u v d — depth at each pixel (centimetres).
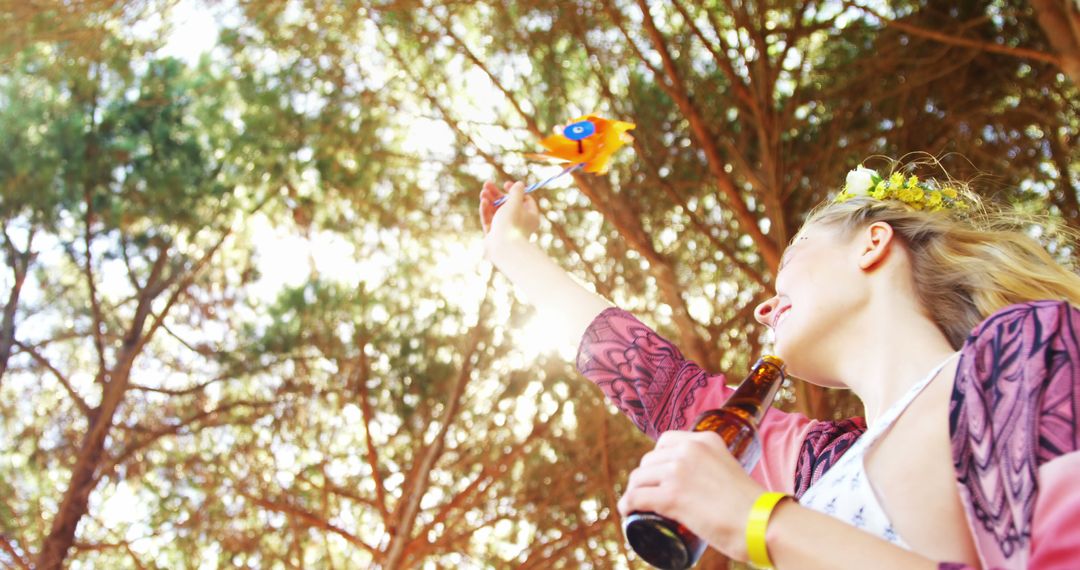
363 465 827
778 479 139
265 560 823
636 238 668
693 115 632
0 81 845
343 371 835
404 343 818
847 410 625
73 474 861
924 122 700
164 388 907
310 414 848
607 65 694
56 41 748
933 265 124
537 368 785
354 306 834
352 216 820
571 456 766
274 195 865
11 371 918
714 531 93
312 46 748
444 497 788
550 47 691
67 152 888
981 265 123
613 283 706
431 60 726
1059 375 93
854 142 695
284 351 853
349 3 705
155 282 939
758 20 660
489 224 181
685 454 97
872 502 104
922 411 106
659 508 96
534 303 167
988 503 94
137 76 896
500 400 790
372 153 766
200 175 902
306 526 827
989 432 95
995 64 690
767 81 657
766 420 146
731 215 709
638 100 700
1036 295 123
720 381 150
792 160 683
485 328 801
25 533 874
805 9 664
